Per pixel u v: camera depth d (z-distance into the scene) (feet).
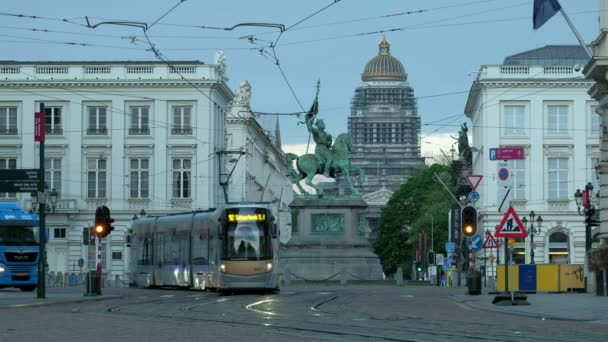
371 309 144.15
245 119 517.14
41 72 412.57
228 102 459.73
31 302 158.10
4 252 222.28
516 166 421.59
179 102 412.57
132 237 265.34
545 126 421.18
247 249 207.62
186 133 411.75
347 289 255.09
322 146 337.11
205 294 203.92
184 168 414.00
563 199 417.49
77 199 411.75
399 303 163.63
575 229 416.87
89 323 111.45
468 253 266.16
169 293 209.05
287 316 124.67
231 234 208.44
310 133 338.54
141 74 412.36
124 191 411.75
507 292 156.35
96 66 412.16
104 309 142.92
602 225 190.60
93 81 409.90
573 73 420.77
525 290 227.81
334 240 329.72
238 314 129.18
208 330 100.37
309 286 294.25
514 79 420.77
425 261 443.73
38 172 173.58
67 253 410.11
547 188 420.36
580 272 228.22
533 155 420.77
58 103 412.77
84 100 412.16
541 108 421.18
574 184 419.95
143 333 96.48
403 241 556.51
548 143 420.77
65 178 412.16
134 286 262.67
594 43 182.09
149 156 412.36
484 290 254.27
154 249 247.91
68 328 103.81
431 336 93.91
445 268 330.34
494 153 155.43
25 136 410.93
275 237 211.20
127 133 412.36
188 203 411.34
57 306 153.17
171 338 90.27
